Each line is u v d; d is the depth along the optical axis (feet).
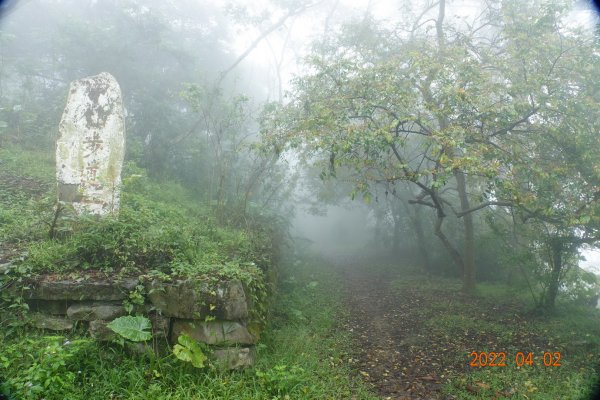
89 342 14.61
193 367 15.11
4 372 12.98
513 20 28.94
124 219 18.66
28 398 12.12
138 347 15.30
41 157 30.91
